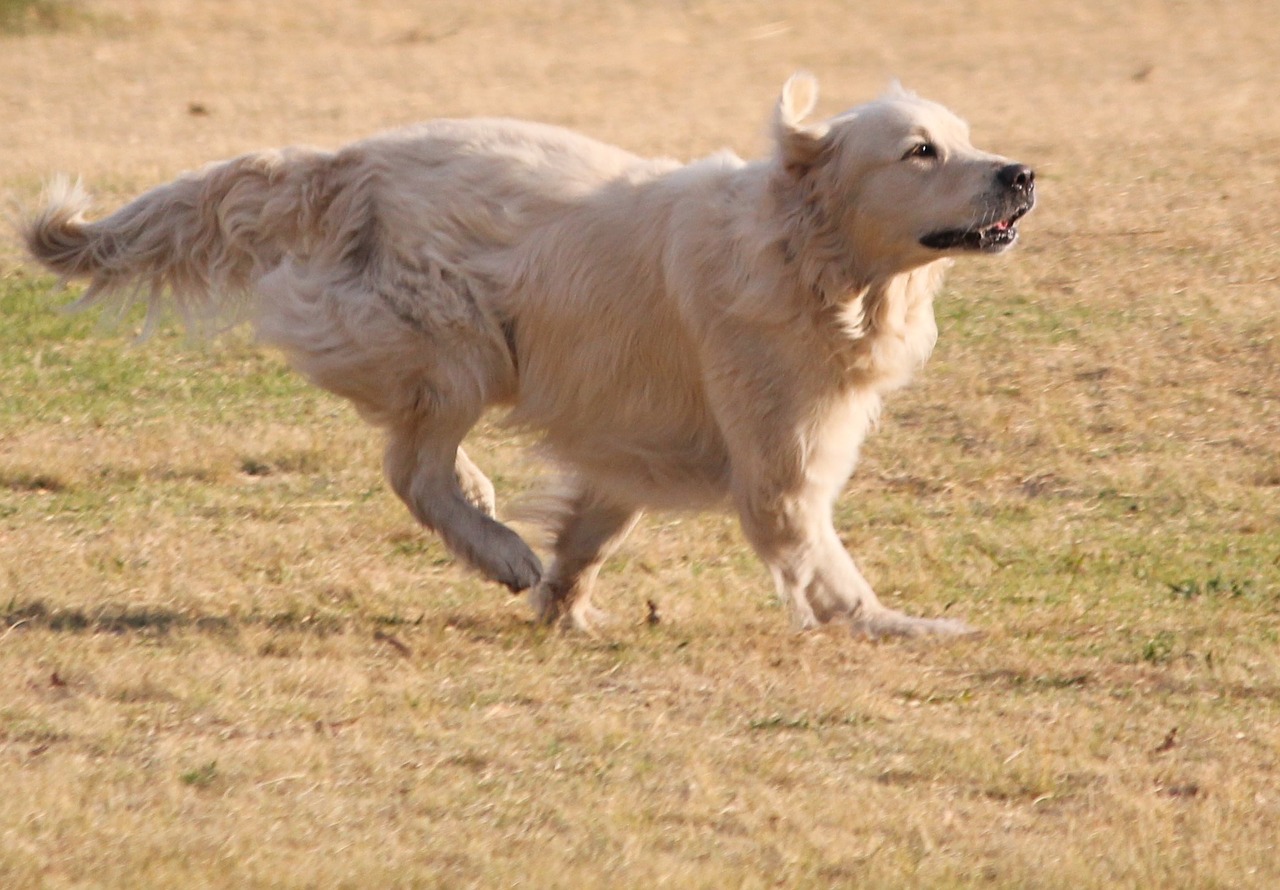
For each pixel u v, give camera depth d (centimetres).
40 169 2472
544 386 1159
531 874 771
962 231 1055
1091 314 1883
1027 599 1219
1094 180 2397
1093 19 4053
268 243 1199
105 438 1573
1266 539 1355
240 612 1148
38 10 3950
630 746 933
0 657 1034
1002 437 1591
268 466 1520
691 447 1150
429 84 3391
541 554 1268
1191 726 980
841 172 1065
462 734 944
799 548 1131
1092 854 816
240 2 4206
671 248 1109
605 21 4153
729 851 811
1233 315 1856
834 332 1081
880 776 909
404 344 1140
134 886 746
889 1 4331
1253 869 802
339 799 852
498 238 1147
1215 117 2833
